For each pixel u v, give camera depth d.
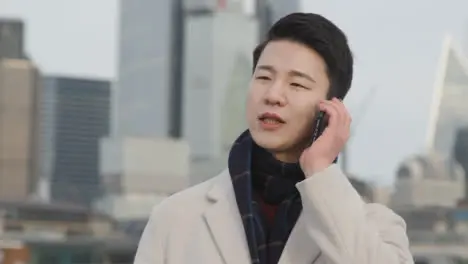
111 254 136.62
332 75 2.89
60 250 132.25
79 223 138.12
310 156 2.75
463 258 132.12
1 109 183.50
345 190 2.71
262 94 2.88
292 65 2.86
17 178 177.75
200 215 2.99
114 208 184.62
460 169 170.38
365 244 2.65
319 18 2.91
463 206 158.00
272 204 2.93
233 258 2.84
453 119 199.50
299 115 2.85
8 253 32.16
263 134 2.87
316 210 2.68
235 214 2.92
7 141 182.38
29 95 186.00
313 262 2.79
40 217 136.25
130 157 190.38
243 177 2.91
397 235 2.84
